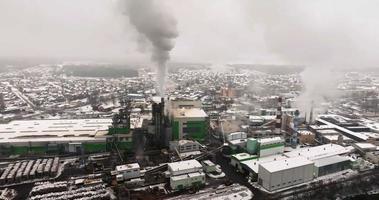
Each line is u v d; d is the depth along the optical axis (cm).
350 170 8725
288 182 7556
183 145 9538
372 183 7794
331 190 7325
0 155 9325
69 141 9531
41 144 9469
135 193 7031
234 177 8062
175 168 7575
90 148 9581
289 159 8112
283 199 6862
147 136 10288
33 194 6850
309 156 8975
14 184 7438
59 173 8056
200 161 8912
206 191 7212
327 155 9119
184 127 10444
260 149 8950
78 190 7050
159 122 9994
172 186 7244
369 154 9525
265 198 6912
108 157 9144
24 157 9194
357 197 7044
